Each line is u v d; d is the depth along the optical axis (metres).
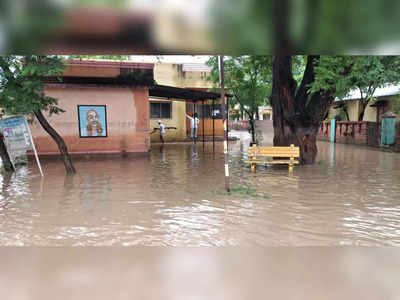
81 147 13.85
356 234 4.42
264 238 4.25
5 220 5.09
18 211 5.58
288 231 4.54
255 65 12.84
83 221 5.03
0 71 8.04
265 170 9.84
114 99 14.11
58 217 5.24
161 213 5.44
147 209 5.68
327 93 10.15
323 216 5.24
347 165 10.84
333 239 4.22
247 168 10.27
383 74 8.03
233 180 8.25
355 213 5.41
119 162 11.88
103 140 14.10
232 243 4.07
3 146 9.87
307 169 9.99
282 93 10.44
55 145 13.58
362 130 19.05
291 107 10.48
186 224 4.86
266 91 17.66
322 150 16.39
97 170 10.02
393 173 9.27
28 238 4.29
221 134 25.31
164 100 21.36
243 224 4.85
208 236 4.34
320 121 10.81
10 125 9.27
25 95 8.09
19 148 9.44
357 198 6.39
